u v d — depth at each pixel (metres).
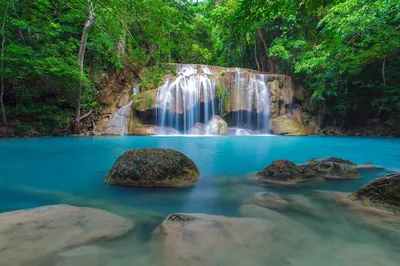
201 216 2.67
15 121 12.02
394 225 2.53
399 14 11.71
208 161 6.56
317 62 15.09
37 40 11.86
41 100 13.17
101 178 4.57
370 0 11.79
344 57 14.71
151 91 14.93
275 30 20.95
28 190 3.82
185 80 15.80
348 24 12.40
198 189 3.87
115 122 14.41
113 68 15.80
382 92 16.55
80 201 3.31
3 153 7.56
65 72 11.37
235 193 3.67
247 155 7.62
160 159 4.13
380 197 3.02
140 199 3.40
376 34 13.80
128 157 4.22
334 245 2.14
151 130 14.46
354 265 1.86
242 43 26.66
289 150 8.95
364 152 8.71
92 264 1.79
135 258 1.89
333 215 2.79
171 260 1.85
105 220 2.51
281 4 2.64
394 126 16.27
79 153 7.61
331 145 10.68
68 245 2.00
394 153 8.52
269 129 16.91
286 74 20.23
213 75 16.53
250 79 16.98
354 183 4.25
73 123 13.35
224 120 16.44
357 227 2.50
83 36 12.32
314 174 4.63
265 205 3.14
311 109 18.30
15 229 2.22
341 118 18.53
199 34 27.67
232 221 2.53
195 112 15.97
